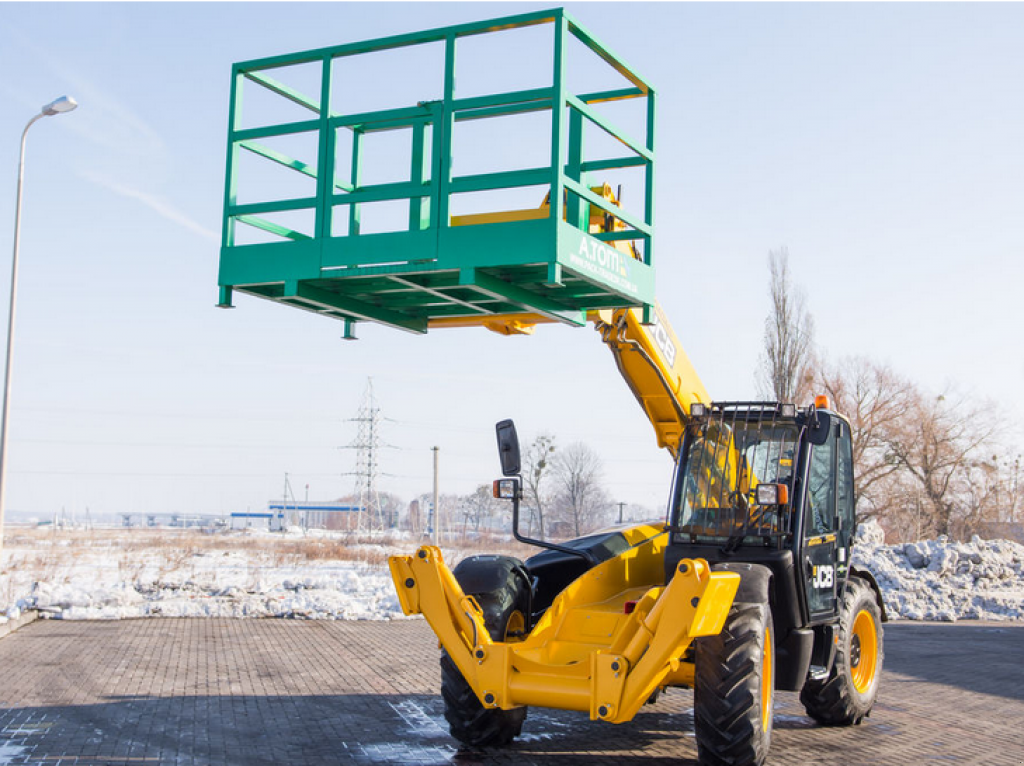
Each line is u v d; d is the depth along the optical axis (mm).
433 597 6562
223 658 10766
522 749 6980
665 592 5809
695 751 7027
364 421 74562
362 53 6457
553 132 5801
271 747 6797
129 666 10094
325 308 6816
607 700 5824
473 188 6012
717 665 6023
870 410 38469
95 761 6324
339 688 9117
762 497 6703
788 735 7652
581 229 6547
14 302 17266
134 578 21500
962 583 20562
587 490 58594
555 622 6574
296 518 117062
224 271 6496
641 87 7004
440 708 8273
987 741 7566
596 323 7434
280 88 6965
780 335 33812
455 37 6195
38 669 9805
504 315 7355
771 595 6859
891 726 8078
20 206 17406
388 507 98000
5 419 17078
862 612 8344
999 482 38438
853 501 8234
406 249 6008
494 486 7211
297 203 6398
